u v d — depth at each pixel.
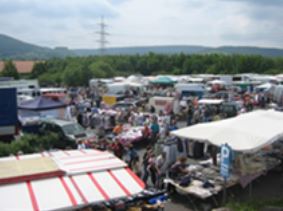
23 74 85.94
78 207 6.18
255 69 92.56
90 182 6.83
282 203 10.47
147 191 9.98
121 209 8.46
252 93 40.34
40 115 22.53
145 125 20.42
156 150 14.52
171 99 28.58
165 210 10.56
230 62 92.06
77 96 39.56
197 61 94.44
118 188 6.77
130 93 42.41
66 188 6.55
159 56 101.00
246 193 11.82
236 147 10.88
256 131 12.01
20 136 16.72
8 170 6.97
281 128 12.74
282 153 14.70
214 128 12.25
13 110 17.56
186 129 12.95
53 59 95.06
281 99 35.47
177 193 11.80
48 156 8.18
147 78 52.62
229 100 33.31
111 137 18.77
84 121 24.89
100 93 43.50
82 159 7.89
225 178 10.27
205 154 15.50
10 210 5.79
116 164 7.61
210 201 11.09
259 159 13.52
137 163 13.93
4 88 17.23
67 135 17.55
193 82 48.44
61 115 23.59
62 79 66.94
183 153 14.02
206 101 27.95
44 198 6.20
